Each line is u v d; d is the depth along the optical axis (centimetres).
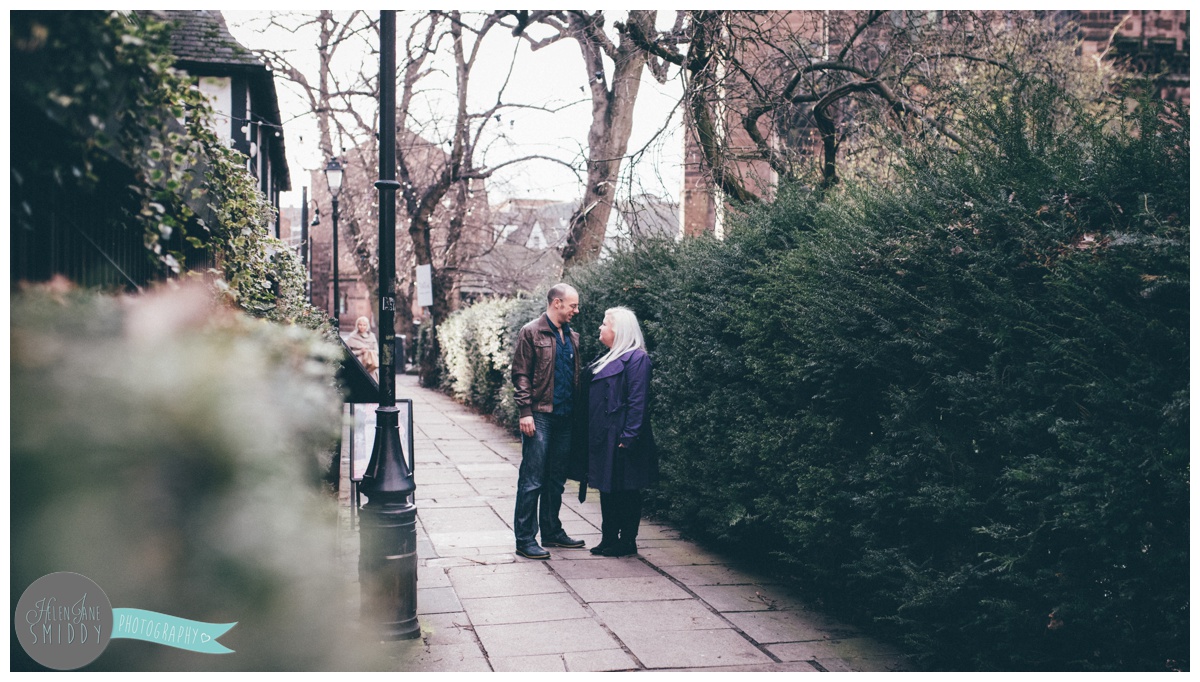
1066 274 319
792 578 561
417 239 2097
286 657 164
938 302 384
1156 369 287
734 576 569
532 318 1274
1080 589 321
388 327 443
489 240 2731
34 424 154
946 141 636
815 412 487
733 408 579
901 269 404
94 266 311
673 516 691
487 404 1661
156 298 191
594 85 1465
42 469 152
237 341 195
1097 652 319
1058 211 344
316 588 169
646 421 609
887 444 429
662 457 734
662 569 586
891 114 805
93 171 290
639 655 420
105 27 230
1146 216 295
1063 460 318
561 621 471
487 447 1249
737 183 895
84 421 156
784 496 525
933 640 386
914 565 398
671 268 762
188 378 167
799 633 456
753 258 584
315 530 175
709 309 627
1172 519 291
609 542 625
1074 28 1597
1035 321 338
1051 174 357
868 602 477
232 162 438
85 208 304
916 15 902
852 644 439
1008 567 342
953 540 395
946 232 384
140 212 281
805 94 909
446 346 2178
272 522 166
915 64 889
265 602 162
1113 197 326
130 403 160
